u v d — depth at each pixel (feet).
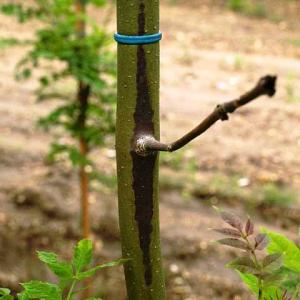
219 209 4.82
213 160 31.37
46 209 27.09
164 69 42.75
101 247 24.56
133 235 5.40
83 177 19.02
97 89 16.26
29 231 25.40
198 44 47.47
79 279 4.64
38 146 32.78
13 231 25.32
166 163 30.99
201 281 22.81
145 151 5.17
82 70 16.15
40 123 17.75
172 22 52.34
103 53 16.83
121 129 5.32
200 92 39.45
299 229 4.94
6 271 22.65
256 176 29.91
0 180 29.53
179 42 47.85
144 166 5.29
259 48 46.80
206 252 24.45
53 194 28.30
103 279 22.04
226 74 42.04
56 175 29.96
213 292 22.26
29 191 28.45
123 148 5.32
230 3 56.59
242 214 27.07
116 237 25.22
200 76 41.75
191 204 27.91
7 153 32.09
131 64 5.21
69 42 16.25
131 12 5.14
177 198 28.32
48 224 26.02
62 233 25.44
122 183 5.37
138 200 5.34
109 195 28.27
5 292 4.83
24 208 27.27
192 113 36.70
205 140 33.42
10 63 43.34
